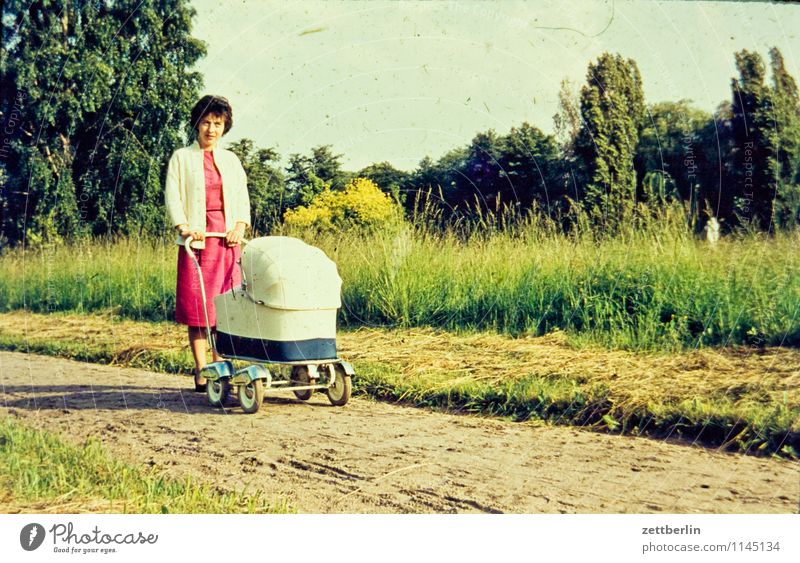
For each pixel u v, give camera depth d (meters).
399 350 7.51
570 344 7.25
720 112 10.93
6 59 18.16
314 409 5.76
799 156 10.52
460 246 9.40
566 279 8.27
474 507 3.62
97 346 8.82
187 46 18.30
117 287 12.30
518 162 10.00
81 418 5.48
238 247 6.27
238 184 6.22
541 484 3.93
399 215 9.72
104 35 18.17
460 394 5.84
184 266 6.18
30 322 11.09
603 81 10.20
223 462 4.36
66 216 17.55
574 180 10.08
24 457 4.34
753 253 8.02
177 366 7.65
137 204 17.38
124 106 17.88
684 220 9.08
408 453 4.51
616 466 4.21
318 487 3.92
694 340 6.96
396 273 9.11
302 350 5.67
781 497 3.72
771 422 4.64
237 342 5.79
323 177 9.78
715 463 4.26
